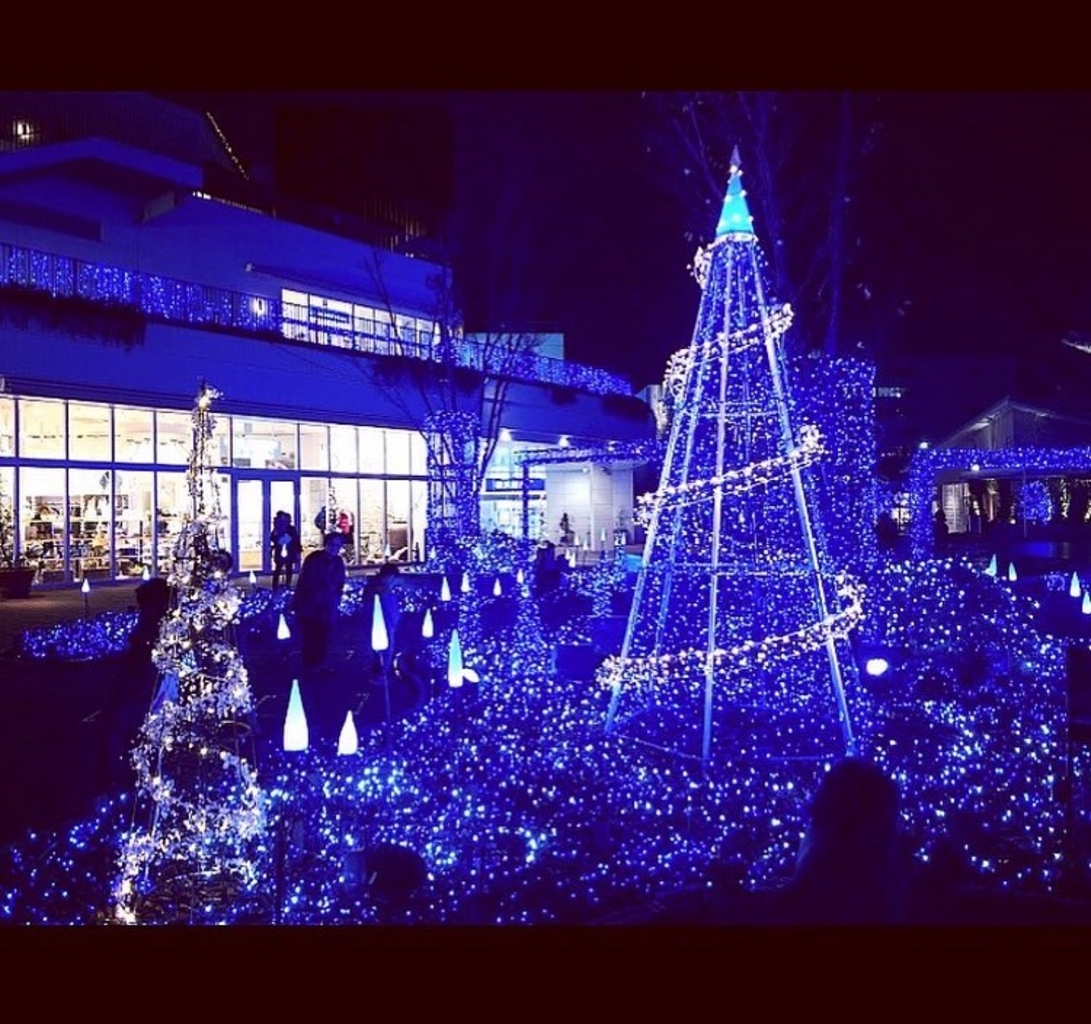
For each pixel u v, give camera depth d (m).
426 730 8.35
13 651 12.73
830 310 17.12
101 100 25.33
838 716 7.92
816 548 7.56
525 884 5.12
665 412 12.42
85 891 4.92
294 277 28.33
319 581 11.55
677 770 7.22
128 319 20.80
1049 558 23.59
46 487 20.55
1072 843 5.60
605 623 10.98
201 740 5.15
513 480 30.92
